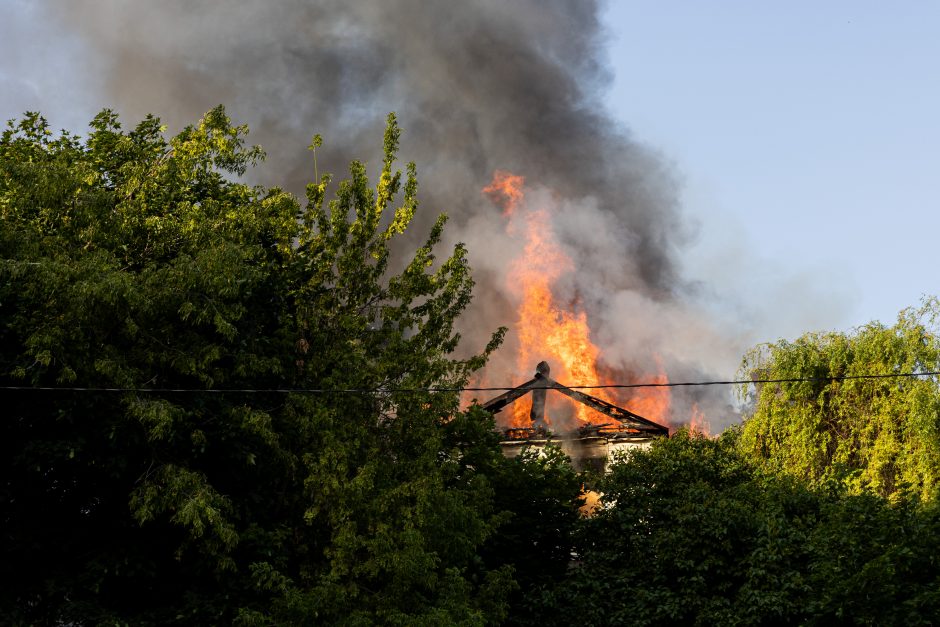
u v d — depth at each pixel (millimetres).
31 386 18328
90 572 19125
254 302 22484
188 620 19484
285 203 24578
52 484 19734
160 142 25891
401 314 24266
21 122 24922
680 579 24016
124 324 19172
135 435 18953
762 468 31328
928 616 19562
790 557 23297
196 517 18031
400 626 19172
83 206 19516
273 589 19500
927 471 30328
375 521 21047
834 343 33781
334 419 21781
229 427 20406
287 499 22359
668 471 27766
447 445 26750
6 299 18328
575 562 28891
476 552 25594
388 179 25094
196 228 21766
